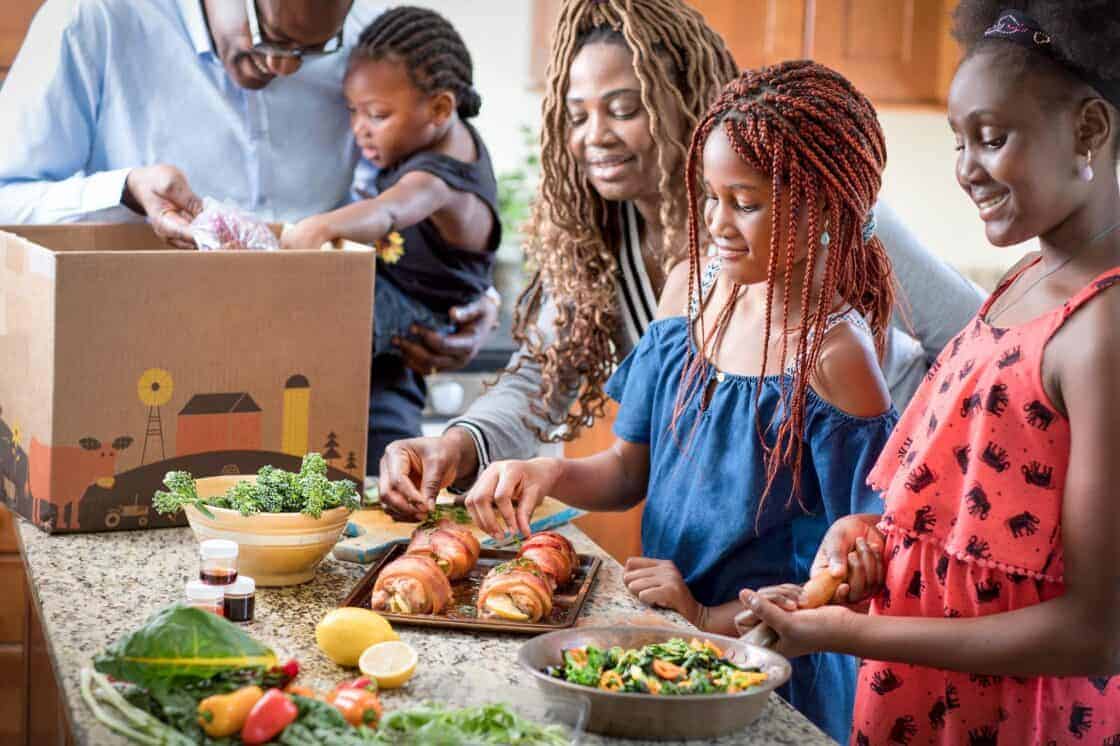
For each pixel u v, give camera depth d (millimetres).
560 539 1389
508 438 1698
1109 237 1108
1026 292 1159
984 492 1121
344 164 2365
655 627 1152
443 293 2277
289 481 1384
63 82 2176
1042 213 1078
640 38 1584
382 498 1514
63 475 1501
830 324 1348
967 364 1166
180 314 1528
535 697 1015
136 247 1951
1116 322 1045
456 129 2281
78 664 1112
